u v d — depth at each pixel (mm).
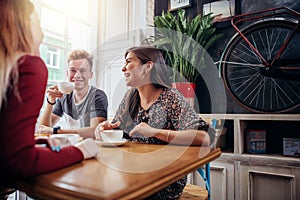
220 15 2135
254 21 1993
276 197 1533
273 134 1854
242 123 1762
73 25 2549
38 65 529
